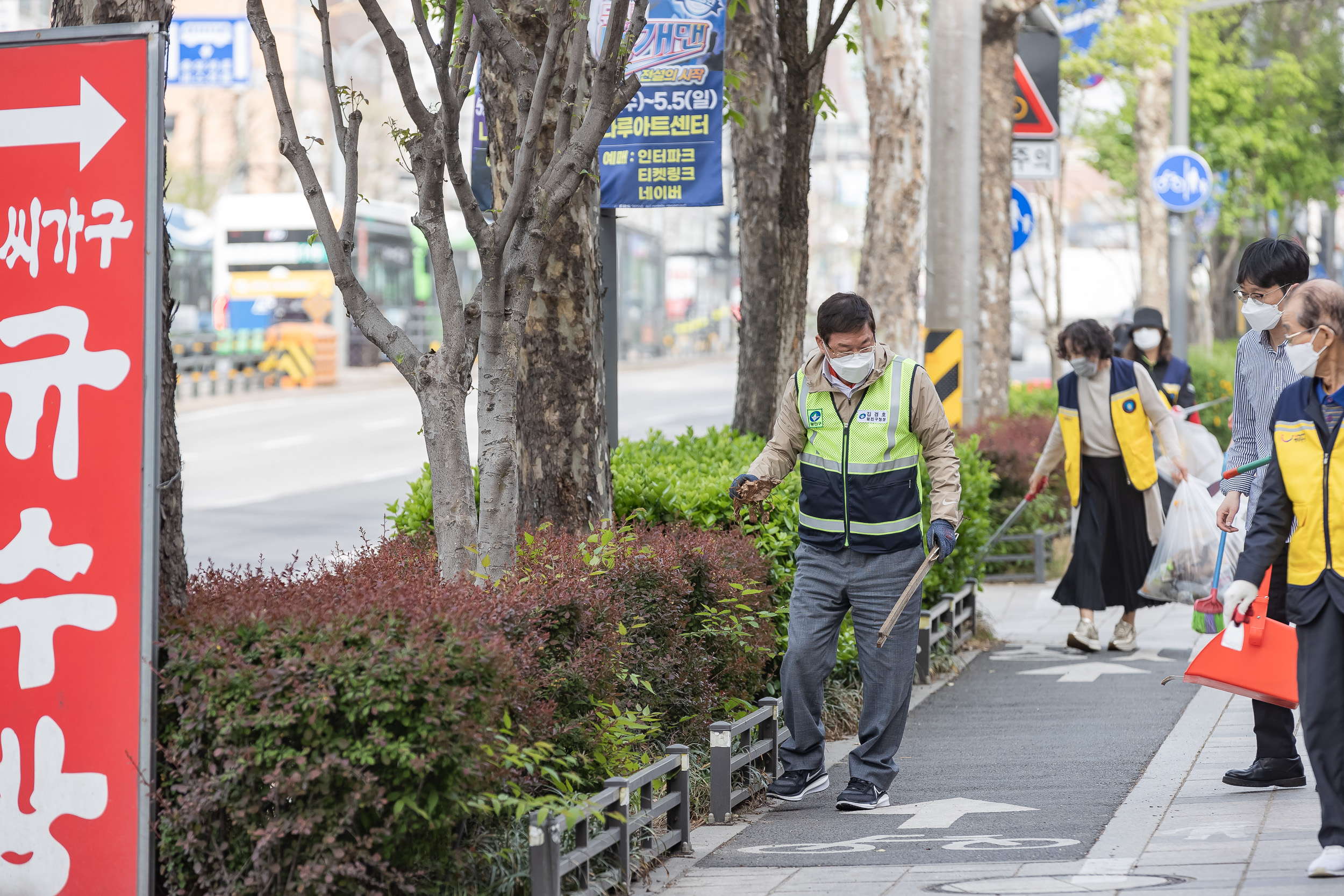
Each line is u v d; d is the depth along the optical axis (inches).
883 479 391.5
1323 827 304.3
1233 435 397.1
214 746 271.0
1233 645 358.6
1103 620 752.3
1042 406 1268.5
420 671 261.3
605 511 486.6
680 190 581.3
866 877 320.8
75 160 289.9
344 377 2711.6
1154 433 645.9
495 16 352.5
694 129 579.8
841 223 5147.6
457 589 303.9
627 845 319.9
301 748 266.2
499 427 352.8
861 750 399.9
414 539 463.5
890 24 988.6
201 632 279.6
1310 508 310.3
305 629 273.1
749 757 410.0
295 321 2468.0
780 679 467.5
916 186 1010.7
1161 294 1611.7
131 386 285.3
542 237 354.3
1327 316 307.9
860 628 397.1
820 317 391.9
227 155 3378.4
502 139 468.1
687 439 645.3
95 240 288.5
